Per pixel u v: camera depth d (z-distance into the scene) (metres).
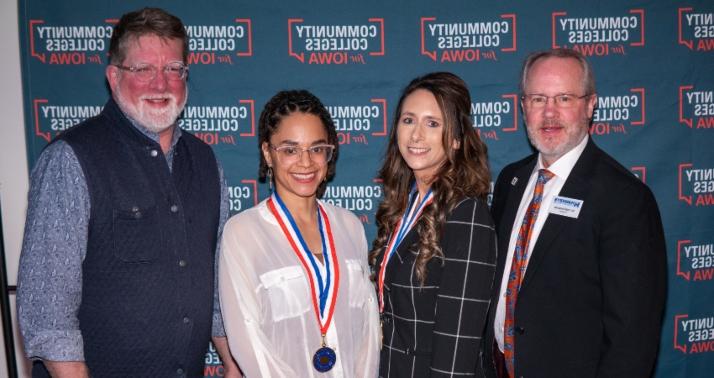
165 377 1.89
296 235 1.96
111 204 1.79
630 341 1.77
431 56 2.94
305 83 2.94
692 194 3.02
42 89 2.86
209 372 3.07
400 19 2.92
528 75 2.09
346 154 2.99
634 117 2.98
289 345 1.85
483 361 2.19
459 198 1.91
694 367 3.09
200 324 1.96
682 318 3.07
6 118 2.87
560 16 2.92
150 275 1.84
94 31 2.85
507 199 2.25
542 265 1.94
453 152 1.97
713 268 3.07
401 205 2.19
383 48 2.93
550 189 2.06
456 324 1.81
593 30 2.93
